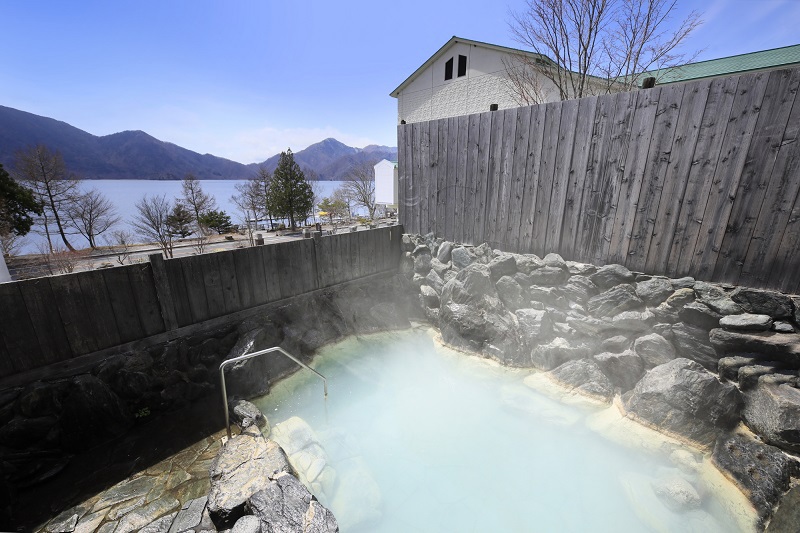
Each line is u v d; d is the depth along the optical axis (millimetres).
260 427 3637
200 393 4199
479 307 4902
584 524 2758
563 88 10789
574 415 3752
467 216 5434
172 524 2604
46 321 3262
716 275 3387
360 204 31172
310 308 5395
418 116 16422
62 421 3303
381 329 5801
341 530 2666
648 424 3355
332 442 3535
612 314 3994
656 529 2605
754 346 3037
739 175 3117
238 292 4605
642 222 3779
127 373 3711
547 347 4340
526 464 3363
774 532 2346
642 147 3637
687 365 3326
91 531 2568
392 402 4293
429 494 3059
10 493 2840
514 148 4680
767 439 2740
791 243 2936
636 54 8719
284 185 26516
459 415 4062
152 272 3836
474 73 13656
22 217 15867
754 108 2953
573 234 4336
